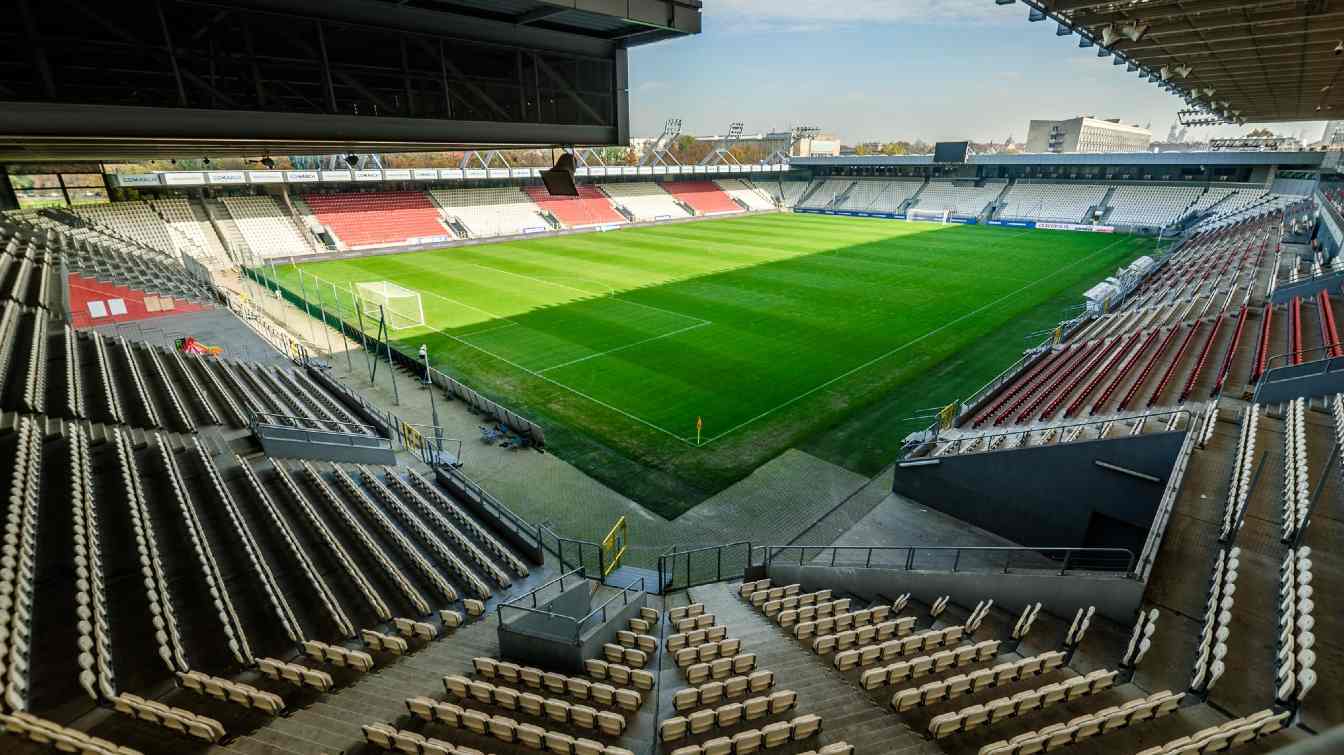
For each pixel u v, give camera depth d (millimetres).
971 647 8977
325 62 9492
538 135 12195
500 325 30438
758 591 12078
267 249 48812
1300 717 6500
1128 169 68125
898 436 19297
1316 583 8250
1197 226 54188
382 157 62406
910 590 11617
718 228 67125
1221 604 8234
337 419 18797
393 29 9906
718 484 16844
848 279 40688
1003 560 14070
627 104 13266
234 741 7098
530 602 11094
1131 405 16062
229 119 8953
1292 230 39344
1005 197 73250
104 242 35562
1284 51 16125
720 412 20938
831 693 8570
